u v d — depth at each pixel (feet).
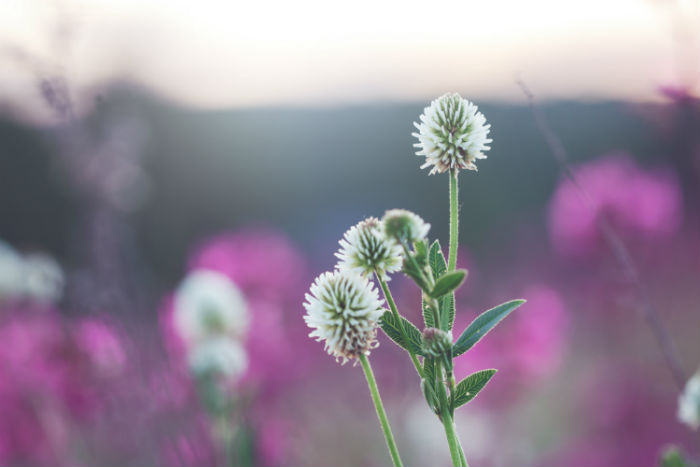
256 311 13.23
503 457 14.23
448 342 3.28
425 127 3.72
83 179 10.05
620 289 14.49
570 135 24.93
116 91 13.14
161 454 8.83
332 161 40.11
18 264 12.10
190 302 10.78
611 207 15.39
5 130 29.12
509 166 31.76
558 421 15.35
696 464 5.22
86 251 10.00
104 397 10.57
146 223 30.19
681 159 7.18
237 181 38.04
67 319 11.12
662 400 14.64
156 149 34.30
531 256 22.94
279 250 14.42
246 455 8.45
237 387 10.32
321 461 12.86
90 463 11.32
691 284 16.83
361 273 3.78
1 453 11.80
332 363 15.79
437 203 36.68
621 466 13.67
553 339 14.88
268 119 40.45
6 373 11.50
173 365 9.77
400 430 13.06
